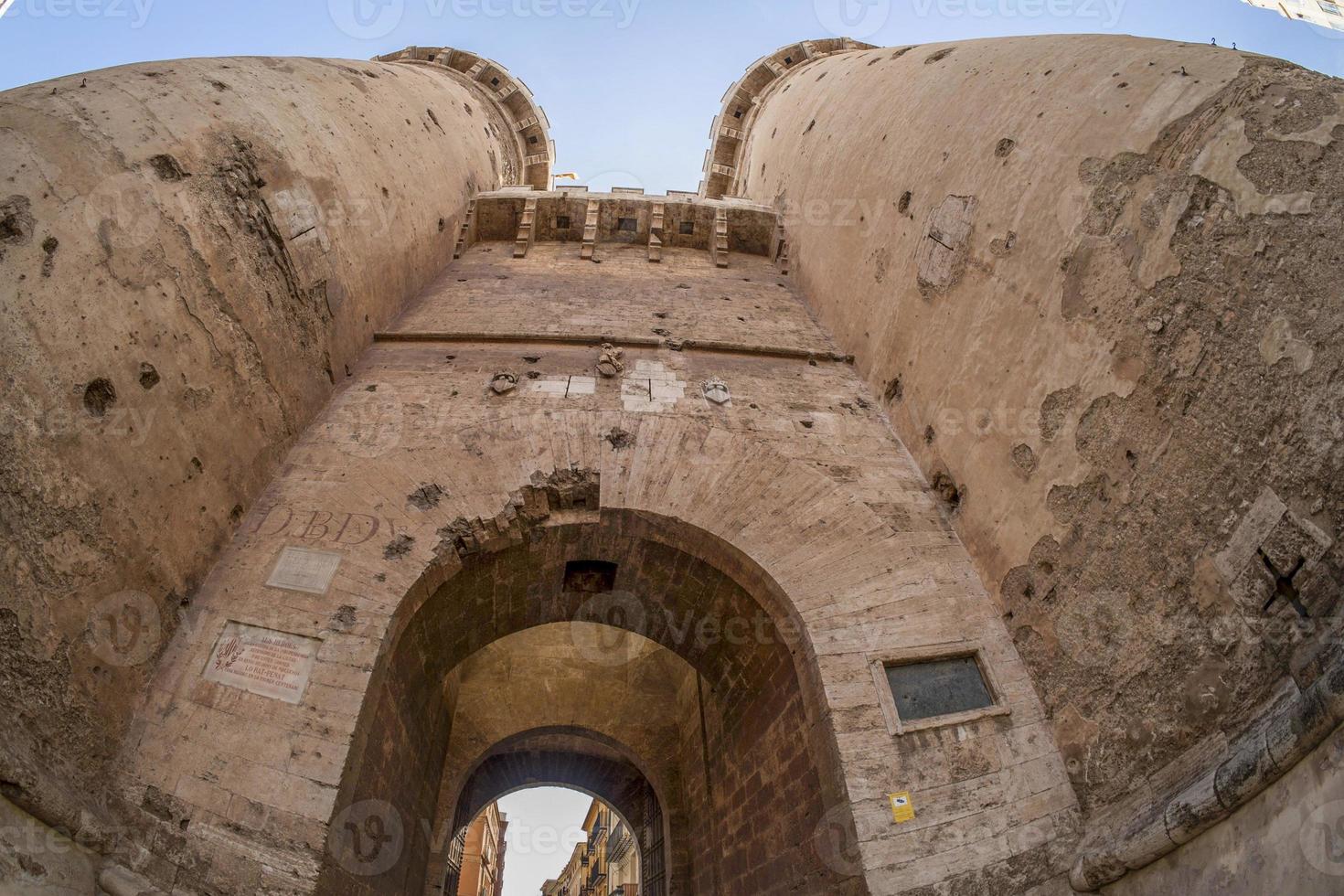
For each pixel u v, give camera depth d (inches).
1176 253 237.6
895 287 391.2
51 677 196.5
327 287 358.3
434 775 401.4
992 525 296.8
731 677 365.4
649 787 537.0
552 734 502.9
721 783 387.9
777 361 423.2
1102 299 262.1
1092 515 254.4
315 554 275.0
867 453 354.9
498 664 503.5
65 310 217.6
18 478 195.9
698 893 426.0
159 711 226.7
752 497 320.5
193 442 262.1
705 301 495.8
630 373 388.5
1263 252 211.8
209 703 230.5
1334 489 182.2
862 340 420.5
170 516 248.2
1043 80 320.2
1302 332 196.9
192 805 210.2
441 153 545.3
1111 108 275.7
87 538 214.4
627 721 498.3
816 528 309.9
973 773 242.8
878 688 259.0
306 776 219.8
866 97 495.8
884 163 430.3
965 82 375.6
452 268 520.1
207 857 201.8
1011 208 311.4
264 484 300.0
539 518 316.5
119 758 214.1
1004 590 286.7
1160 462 233.5
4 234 207.9
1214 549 212.1
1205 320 225.0
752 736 337.7
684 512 311.1
